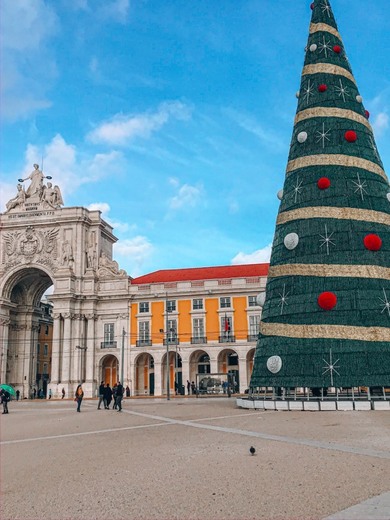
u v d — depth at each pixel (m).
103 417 15.11
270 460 6.59
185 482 5.57
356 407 13.79
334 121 17.14
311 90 17.91
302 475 5.68
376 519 4.07
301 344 14.70
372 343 14.12
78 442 9.41
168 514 4.45
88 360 36.19
